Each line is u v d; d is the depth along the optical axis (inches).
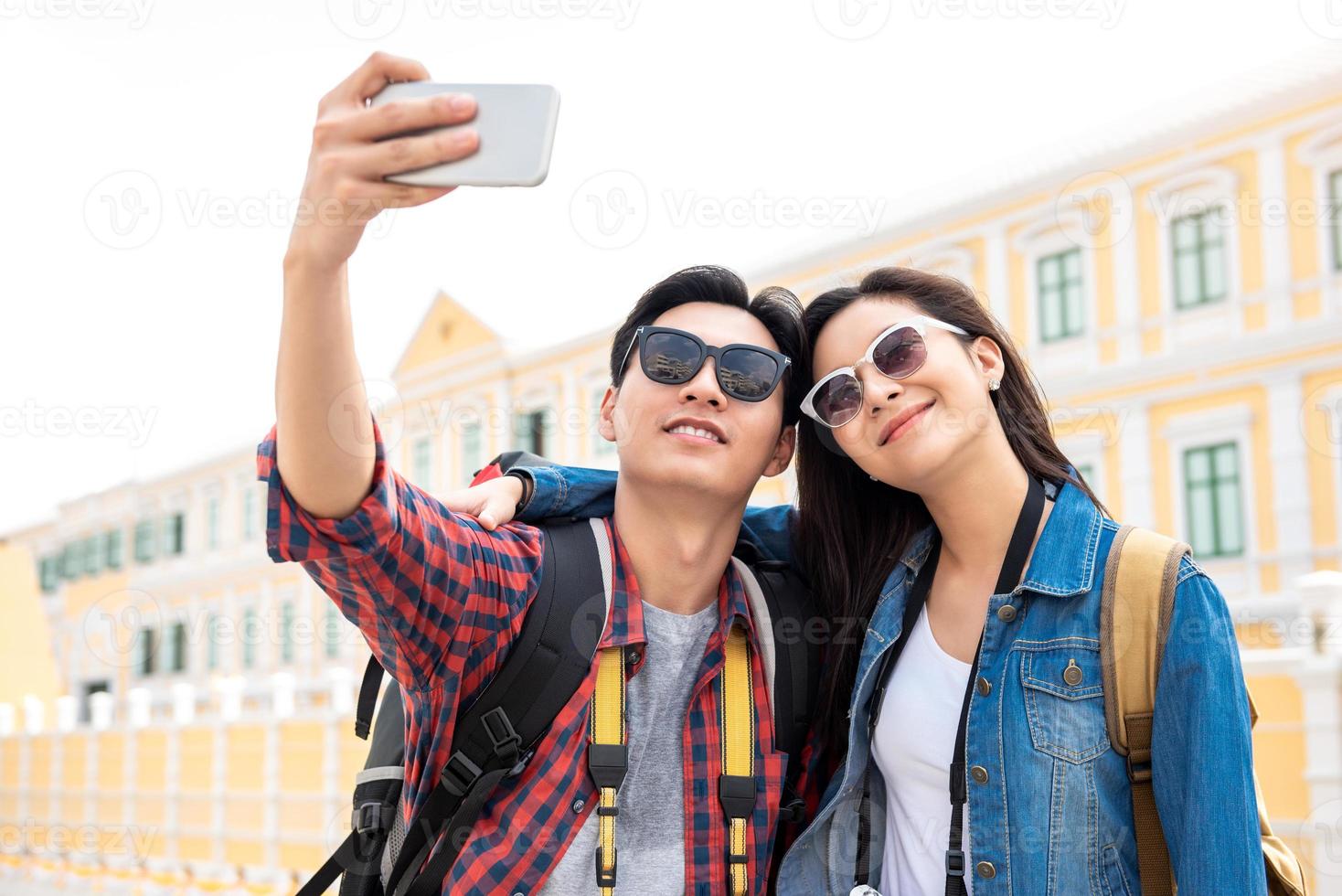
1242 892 63.9
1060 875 70.8
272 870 752.3
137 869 834.8
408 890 72.4
